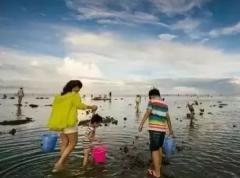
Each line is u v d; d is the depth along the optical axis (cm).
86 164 323
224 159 359
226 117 946
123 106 1594
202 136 542
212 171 308
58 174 290
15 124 682
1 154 368
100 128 639
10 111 1050
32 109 1179
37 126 652
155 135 294
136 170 307
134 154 380
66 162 333
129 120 822
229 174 298
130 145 440
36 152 380
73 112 305
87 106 321
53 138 321
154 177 286
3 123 686
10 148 406
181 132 595
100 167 316
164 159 350
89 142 324
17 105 1418
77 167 314
